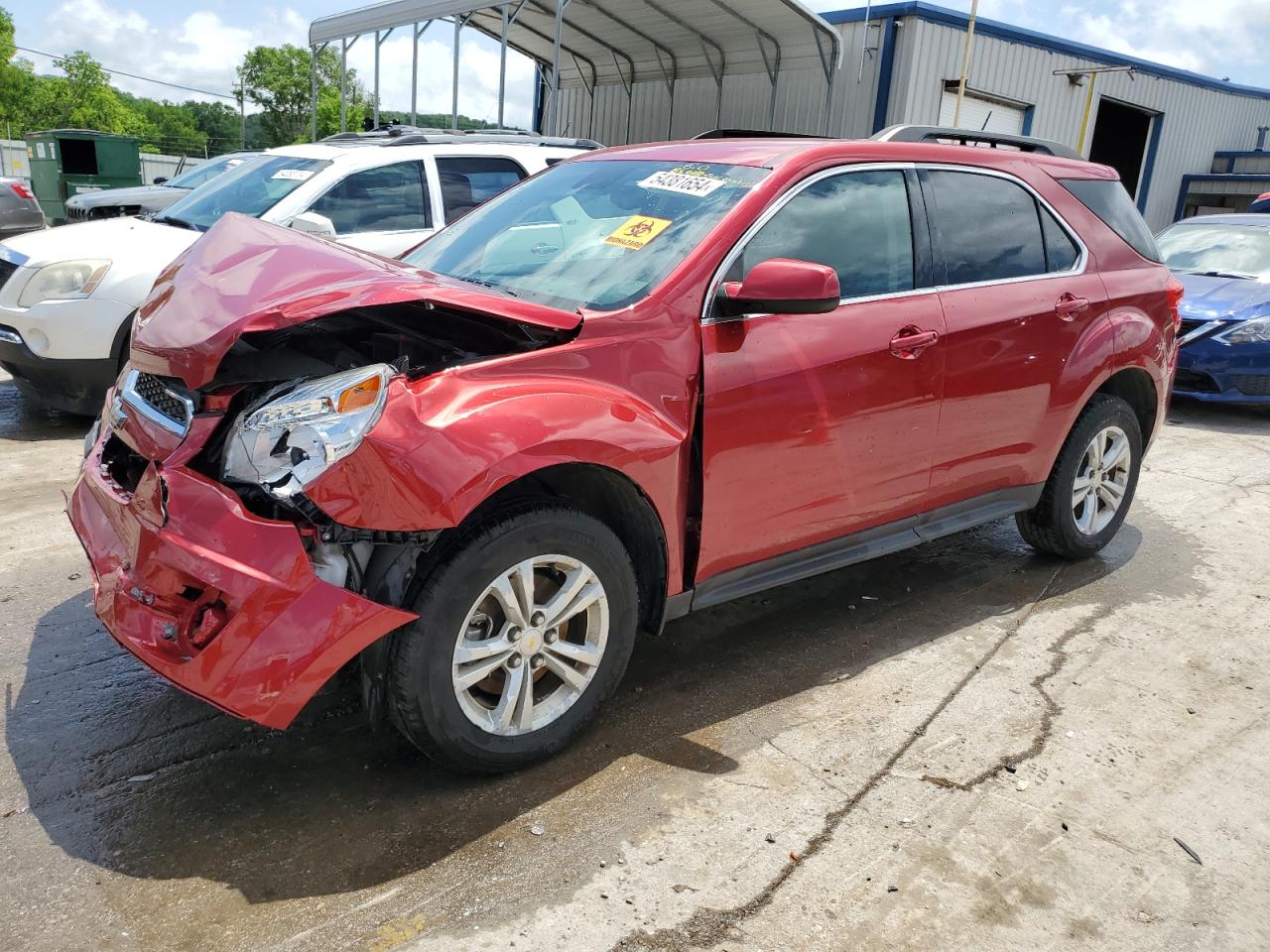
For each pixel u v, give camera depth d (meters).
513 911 2.35
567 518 2.76
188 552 2.45
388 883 2.43
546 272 3.36
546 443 2.63
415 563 2.55
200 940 2.22
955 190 3.91
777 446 3.24
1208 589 4.60
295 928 2.27
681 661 3.67
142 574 2.56
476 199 7.45
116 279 6.09
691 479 3.10
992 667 3.71
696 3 15.00
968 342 3.76
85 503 3.03
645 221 3.38
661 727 3.20
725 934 2.30
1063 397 4.23
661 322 3.00
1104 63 19.44
